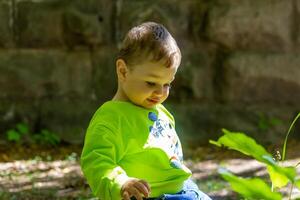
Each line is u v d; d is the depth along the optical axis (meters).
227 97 9.51
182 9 9.46
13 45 9.32
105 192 3.17
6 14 9.27
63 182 7.01
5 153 8.56
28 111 9.28
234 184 2.29
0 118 9.23
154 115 3.66
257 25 9.46
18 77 9.30
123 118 3.56
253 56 9.49
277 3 9.49
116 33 9.44
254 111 9.50
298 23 9.55
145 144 3.56
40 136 9.11
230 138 2.51
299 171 6.99
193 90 9.47
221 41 9.47
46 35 9.33
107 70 9.45
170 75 3.55
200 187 6.71
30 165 7.94
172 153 3.67
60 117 9.29
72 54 9.40
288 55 9.57
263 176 7.28
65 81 9.40
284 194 5.70
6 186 6.81
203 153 8.73
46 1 9.34
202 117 9.43
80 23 9.28
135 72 3.55
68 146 9.06
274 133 9.43
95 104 9.42
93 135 3.45
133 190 3.04
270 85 9.55
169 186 3.58
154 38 3.48
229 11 9.40
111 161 3.35
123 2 9.44
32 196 6.38
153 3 9.43
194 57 9.49
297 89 9.59
